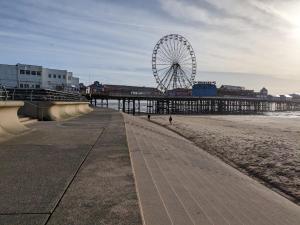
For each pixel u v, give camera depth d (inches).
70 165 334.3
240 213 289.4
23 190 248.1
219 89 6107.3
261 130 1685.5
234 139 1123.9
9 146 440.8
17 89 993.5
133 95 4628.4
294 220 309.6
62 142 490.0
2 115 542.0
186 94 5147.6
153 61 4446.4
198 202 290.8
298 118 3636.8
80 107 1711.4
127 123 1039.6
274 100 6407.5
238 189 413.1
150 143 655.8
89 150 426.6
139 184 299.6
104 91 4635.8
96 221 193.0
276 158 716.7
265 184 513.7
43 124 819.4
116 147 458.9
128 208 215.0
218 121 2711.6
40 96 991.0
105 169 321.1
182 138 1139.9
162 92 4857.3
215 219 249.1
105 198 234.1
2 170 308.2
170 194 295.6
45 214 201.6
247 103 6028.5
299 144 985.5
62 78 2903.5
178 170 431.2
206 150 873.5
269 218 296.5
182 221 225.9
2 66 2347.4
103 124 888.9
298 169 605.9
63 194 240.7
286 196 447.5
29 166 326.0
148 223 209.6
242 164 668.7
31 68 2504.9
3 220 191.2
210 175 471.8
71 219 195.0
